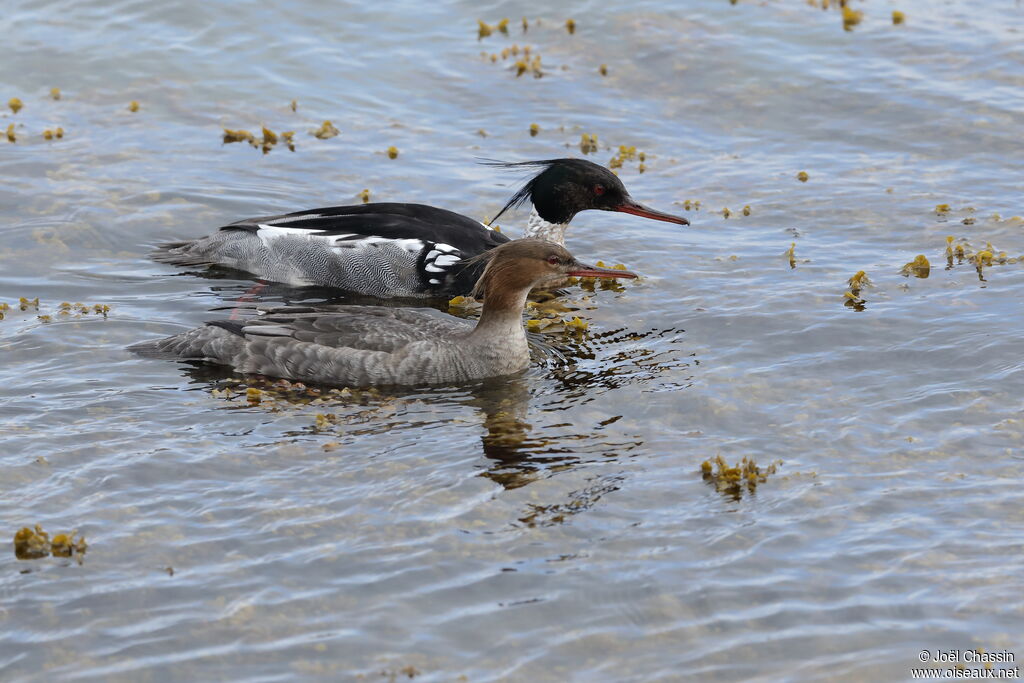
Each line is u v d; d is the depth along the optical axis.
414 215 17.77
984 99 22.58
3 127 21.31
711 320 15.97
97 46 23.94
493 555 10.98
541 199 18.28
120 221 18.66
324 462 12.45
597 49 24.55
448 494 11.91
